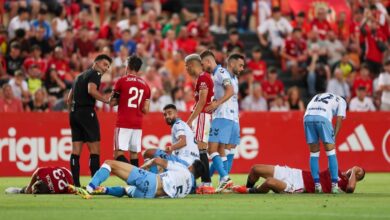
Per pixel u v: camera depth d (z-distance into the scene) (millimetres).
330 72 84812
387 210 36875
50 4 82125
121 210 36469
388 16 90938
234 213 35406
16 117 65062
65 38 77438
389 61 78750
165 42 81375
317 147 47156
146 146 66500
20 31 76000
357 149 70188
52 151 65562
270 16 88500
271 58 87188
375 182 57875
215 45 81562
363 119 70312
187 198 42594
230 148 49125
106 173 42250
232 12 89250
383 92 78688
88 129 48188
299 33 85625
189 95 74625
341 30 89812
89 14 85500
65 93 73125
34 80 73438
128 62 48969
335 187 46562
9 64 74938
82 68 76688
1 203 39781
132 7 86625
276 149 69000
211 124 48312
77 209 36844
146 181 42062
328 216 34344
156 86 75812
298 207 38094
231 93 47375
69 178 45812
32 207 37812
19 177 64375
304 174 46750
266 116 68875
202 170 45656
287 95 77875
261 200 41688
